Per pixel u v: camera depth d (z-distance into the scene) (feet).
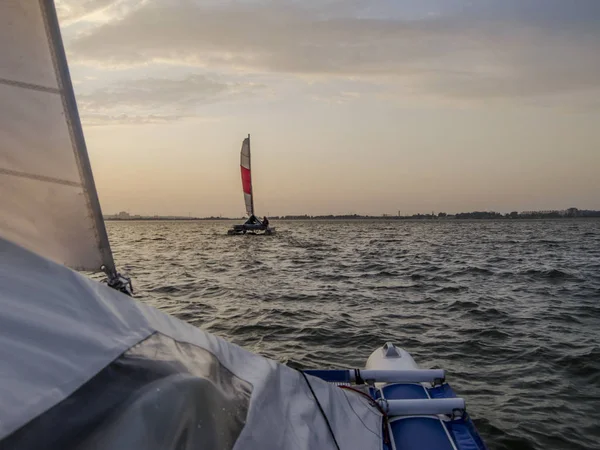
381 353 15.02
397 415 10.27
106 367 5.92
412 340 27.53
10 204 7.94
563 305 37.29
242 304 38.06
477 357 24.47
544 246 109.91
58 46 7.12
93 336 6.22
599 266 64.44
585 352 24.61
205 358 7.20
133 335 6.72
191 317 33.35
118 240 157.07
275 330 29.66
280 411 7.31
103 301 6.95
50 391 5.22
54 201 7.98
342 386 10.93
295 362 23.62
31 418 4.86
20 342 5.51
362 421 9.03
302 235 181.16
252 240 139.23
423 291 44.65
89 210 8.06
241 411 6.61
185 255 88.53
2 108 7.37
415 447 9.25
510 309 35.86
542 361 23.58
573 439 16.11
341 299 40.45
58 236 8.23
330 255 86.43
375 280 52.26
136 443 5.18
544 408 18.39
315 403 8.27
